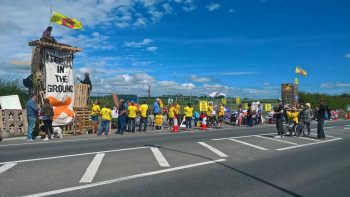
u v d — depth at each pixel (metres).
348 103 60.06
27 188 6.46
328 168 9.37
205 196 6.29
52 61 17.55
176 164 9.18
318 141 16.22
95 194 6.18
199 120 26.42
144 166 8.80
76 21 18.62
